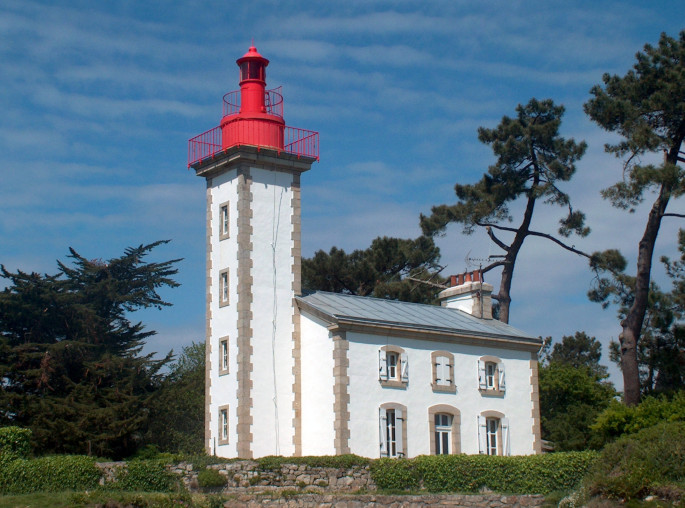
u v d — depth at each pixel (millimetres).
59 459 36344
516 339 46531
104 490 35250
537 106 58344
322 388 40969
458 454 38219
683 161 50844
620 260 55156
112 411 49156
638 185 48094
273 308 42594
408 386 42031
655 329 55312
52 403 48969
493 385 45625
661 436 32531
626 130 49594
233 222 43219
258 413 41219
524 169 58250
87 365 51844
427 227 59844
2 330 53906
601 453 34562
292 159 44188
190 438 52375
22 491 35219
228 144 43938
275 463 36625
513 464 37688
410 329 42344
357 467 36812
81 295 55875
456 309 50281
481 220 58594
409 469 36875
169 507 32250
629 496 30125
